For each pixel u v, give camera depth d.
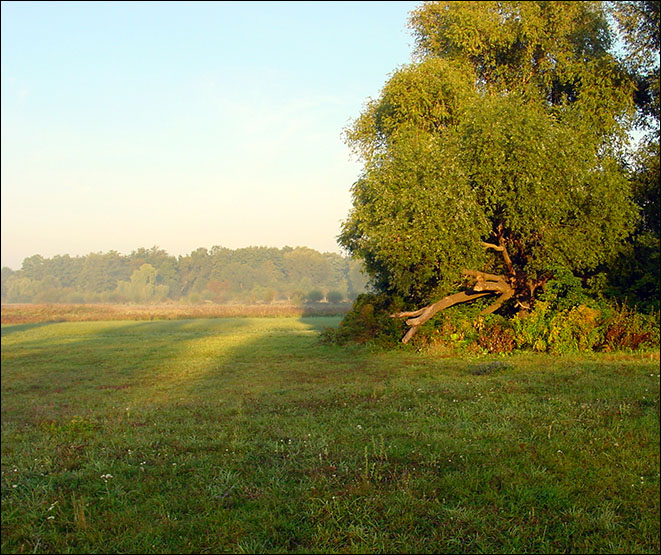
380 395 10.45
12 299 118.94
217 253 120.31
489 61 20.80
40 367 18.83
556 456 6.41
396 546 4.60
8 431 9.20
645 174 18.59
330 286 116.69
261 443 7.41
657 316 15.74
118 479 6.21
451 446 6.88
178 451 7.28
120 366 18.33
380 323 20.14
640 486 5.60
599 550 4.51
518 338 16.22
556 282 16.30
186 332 37.09
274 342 25.28
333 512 5.12
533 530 4.82
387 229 16.30
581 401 8.99
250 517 5.07
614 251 16.61
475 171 15.66
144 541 4.73
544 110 18.08
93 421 9.41
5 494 6.02
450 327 17.94
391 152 17.66
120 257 122.88
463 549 4.55
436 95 18.84
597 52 20.41
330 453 6.84
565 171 15.37
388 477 6.01
